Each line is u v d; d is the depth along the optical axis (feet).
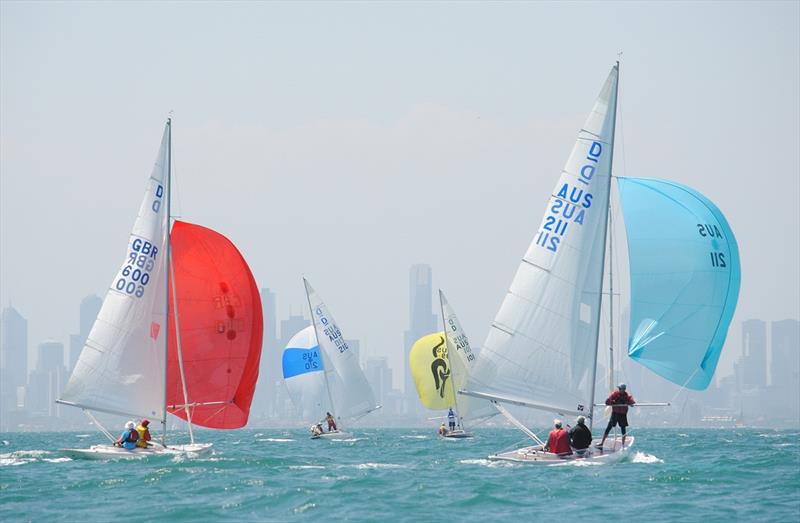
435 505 328.90
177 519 306.96
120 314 457.68
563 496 343.87
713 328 422.00
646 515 308.81
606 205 391.24
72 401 456.04
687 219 423.64
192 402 488.85
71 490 367.04
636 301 426.10
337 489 365.81
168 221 460.14
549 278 393.09
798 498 341.41
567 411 393.09
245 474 417.28
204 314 488.02
